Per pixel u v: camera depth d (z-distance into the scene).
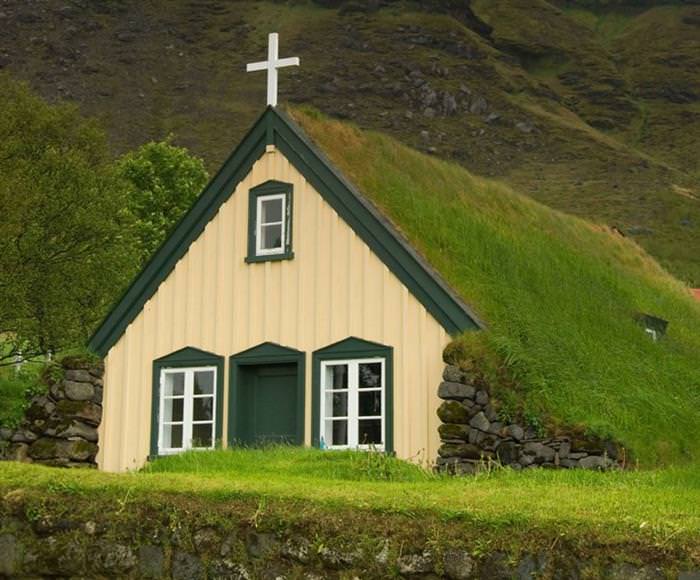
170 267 19.69
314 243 18.58
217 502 8.30
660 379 20.05
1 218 29.69
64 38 195.12
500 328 17.66
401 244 17.77
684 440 17.77
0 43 191.38
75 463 18.77
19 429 18.95
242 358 18.69
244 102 181.00
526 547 7.40
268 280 18.84
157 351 19.44
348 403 17.75
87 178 33.16
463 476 13.09
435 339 17.22
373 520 7.86
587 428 15.83
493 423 16.14
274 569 7.92
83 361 19.27
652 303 24.91
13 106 34.38
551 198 148.38
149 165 55.34
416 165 22.22
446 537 7.61
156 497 8.41
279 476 11.32
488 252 20.34
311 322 18.31
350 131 21.45
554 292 20.86
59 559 8.42
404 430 17.12
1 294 29.33
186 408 18.98
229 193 19.58
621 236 29.78
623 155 171.88
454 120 187.88
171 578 8.14
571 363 18.08
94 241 32.72
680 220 136.75
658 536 7.16
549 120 188.00
